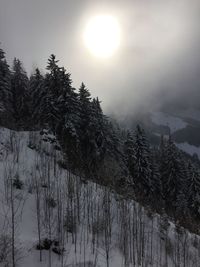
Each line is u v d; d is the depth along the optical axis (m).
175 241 32.91
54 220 25.11
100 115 51.09
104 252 25.02
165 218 35.97
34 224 24.28
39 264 21.44
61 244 23.47
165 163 65.94
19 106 61.22
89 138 47.25
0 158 31.42
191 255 32.31
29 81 64.75
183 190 64.62
